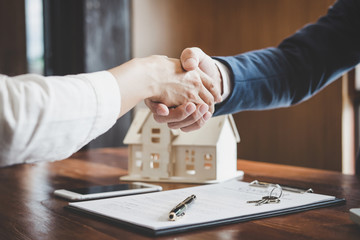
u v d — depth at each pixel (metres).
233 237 0.57
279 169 1.23
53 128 0.58
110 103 0.65
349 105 2.62
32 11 2.71
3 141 0.55
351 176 1.11
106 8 2.61
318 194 0.81
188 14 3.18
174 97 0.87
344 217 0.67
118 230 0.61
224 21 3.28
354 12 1.18
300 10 2.81
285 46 1.21
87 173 1.19
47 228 0.64
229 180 1.04
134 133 1.09
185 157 1.04
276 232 0.59
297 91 1.14
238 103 1.05
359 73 2.61
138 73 0.76
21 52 2.83
